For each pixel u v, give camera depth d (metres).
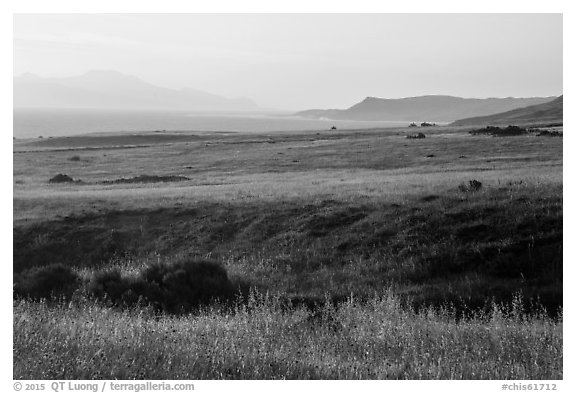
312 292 15.70
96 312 10.71
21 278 15.84
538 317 12.72
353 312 11.93
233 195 29.41
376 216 21.95
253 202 26.66
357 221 22.06
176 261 16.72
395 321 10.61
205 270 16.09
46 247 22.50
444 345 8.94
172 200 28.52
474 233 18.88
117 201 28.80
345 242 20.06
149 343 7.62
